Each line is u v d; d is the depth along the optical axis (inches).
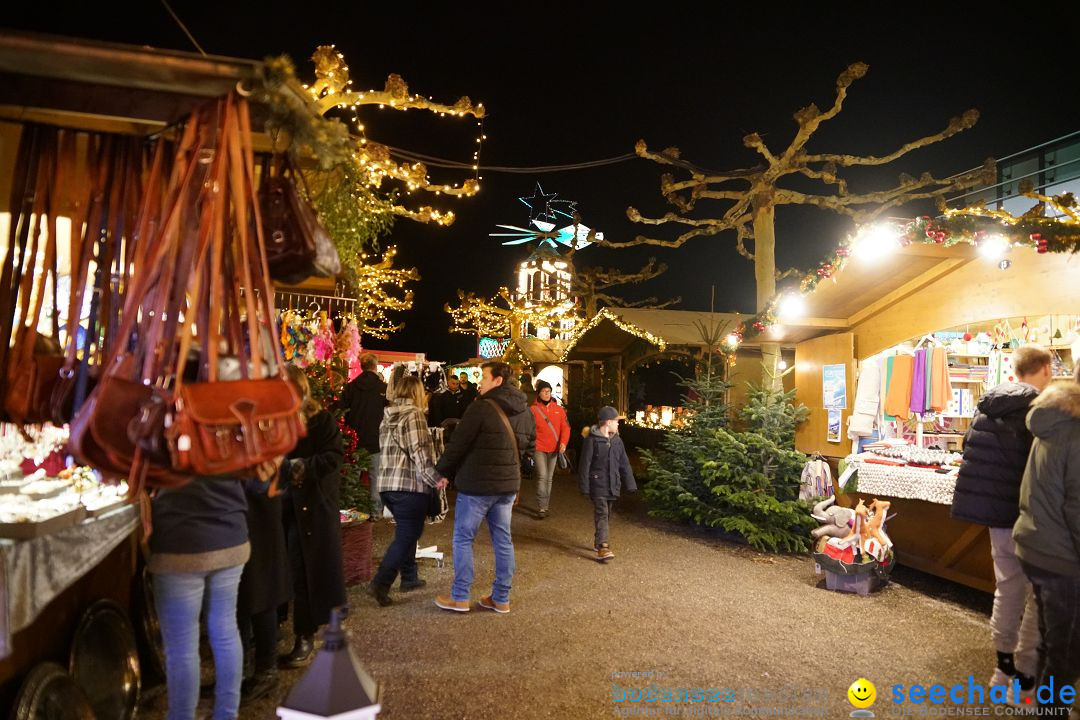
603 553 285.1
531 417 334.6
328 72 246.8
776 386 357.4
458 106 272.7
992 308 261.9
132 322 91.0
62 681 107.8
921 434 298.5
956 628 208.5
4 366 111.0
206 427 81.6
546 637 195.0
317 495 173.0
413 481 218.4
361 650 182.4
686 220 419.5
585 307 903.7
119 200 111.3
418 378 229.9
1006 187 564.4
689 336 572.1
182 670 113.6
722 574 266.8
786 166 366.9
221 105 93.4
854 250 270.4
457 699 154.9
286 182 106.0
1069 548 132.5
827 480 309.9
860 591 241.6
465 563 213.8
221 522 117.5
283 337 276.7
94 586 136.1
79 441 82.6
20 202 111.3
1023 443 166.2
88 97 98.3
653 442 573.0
